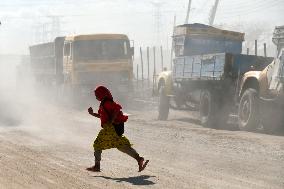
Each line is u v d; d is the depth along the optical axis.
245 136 19.53
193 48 27.95
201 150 15.84
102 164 13.10
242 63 23.30
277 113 21.47
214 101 23.84
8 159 13.63
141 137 19.16
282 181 11.15
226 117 24.12
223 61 22.83
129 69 36.56
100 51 36.28
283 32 20.45
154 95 29.31
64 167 12.55
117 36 36.47
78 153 15.04
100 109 11.61
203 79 24.31
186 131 21.28
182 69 26.62
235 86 23.42
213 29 28.23
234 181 11.08
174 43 29.02
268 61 23.83
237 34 28.83
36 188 10.00
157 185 10.52
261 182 11.00
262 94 21.38
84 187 10.12
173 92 27.53
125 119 11.64
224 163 13.47
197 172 12.15
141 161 11.62
